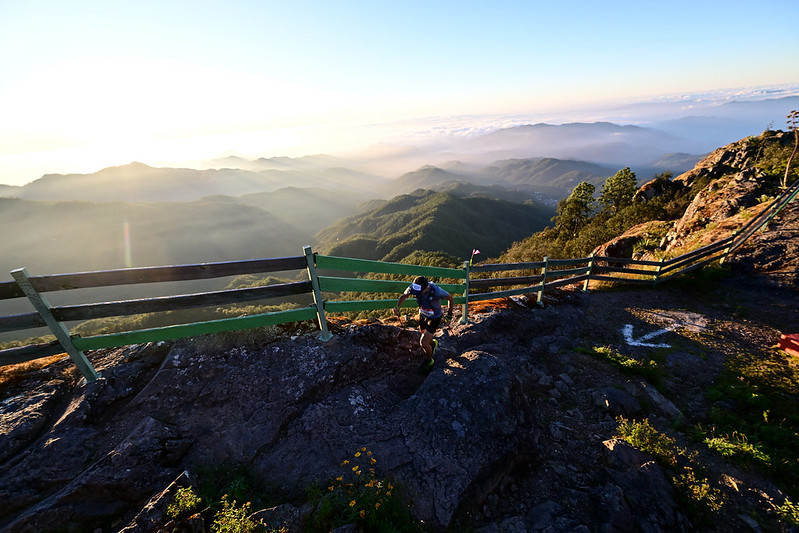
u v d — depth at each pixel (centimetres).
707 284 1098
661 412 590
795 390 628
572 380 655
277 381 478
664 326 874
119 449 377
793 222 1194
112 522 345
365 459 410
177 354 483
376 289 597
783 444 512
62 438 389
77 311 435
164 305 465
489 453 428
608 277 1079
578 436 526
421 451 418
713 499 432
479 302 890
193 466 397
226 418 436
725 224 1408
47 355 434
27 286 409
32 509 334
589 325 875
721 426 563
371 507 351
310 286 532
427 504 380
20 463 364
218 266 481
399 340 597
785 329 832
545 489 439
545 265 896
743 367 702
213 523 328
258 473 401
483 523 389
